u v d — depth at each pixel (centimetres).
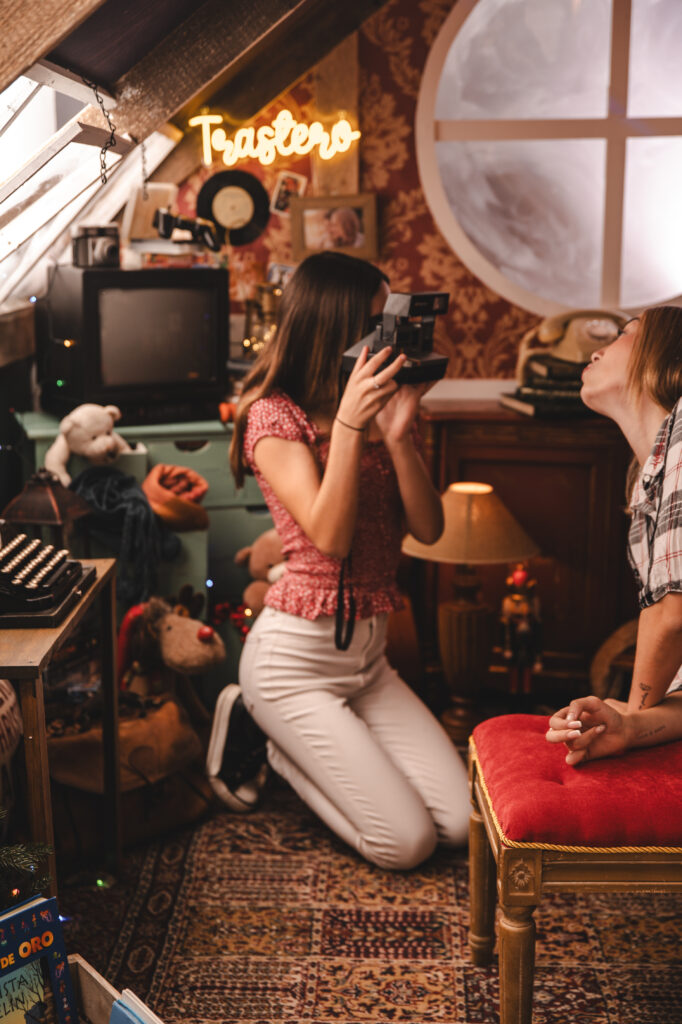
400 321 208
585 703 164
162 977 203
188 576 300
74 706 254
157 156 317
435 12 334
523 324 356
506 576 337
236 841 256
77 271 285
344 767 239
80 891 233
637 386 178
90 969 165
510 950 159
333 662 246
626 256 496
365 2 318
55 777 236
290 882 238
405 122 343
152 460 307
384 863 239
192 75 209
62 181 221
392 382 207
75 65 189
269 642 248
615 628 332
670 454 164
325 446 239
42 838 167
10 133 198
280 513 244
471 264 353
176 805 259
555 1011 193
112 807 235
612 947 214
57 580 185
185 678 294
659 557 162
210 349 311
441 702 337
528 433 321
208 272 303
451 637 304
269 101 327
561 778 165
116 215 328
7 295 279
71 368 296
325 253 236
